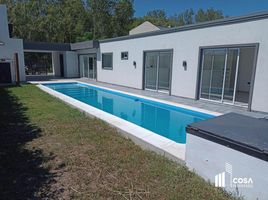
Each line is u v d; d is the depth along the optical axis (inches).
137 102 438.0
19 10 1280.8
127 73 581.6
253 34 304.2
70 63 837.2
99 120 251.8
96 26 1536.7
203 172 126.5
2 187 120.0
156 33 470.0
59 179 128.7
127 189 119.5
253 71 308.5
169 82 454.3
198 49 384.8
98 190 118.6
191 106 350.3
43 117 260.4
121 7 1594.5
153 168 140.6
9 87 536.7
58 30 1342.3
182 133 263.9
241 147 104.1
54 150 167.9
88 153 162.9
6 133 204.2
